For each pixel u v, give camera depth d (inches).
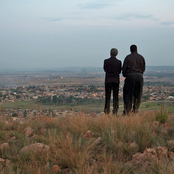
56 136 166.1
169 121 206.2
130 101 242.8
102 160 121.8
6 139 169.6
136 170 106.3
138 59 239.5
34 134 186.1
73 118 223.6
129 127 174.2
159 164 104.7
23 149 140.2
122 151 133.1
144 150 125.3
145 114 228.5
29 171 108.0
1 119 236.5
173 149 128.6
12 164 118.3
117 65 253.3
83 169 105.3
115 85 257.3
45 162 122.6
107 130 170.6
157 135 161.5
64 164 119.9
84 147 137.5
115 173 102.8
